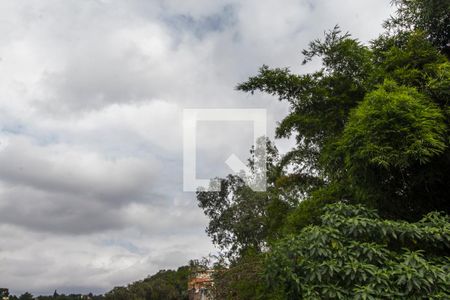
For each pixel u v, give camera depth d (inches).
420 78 275.4
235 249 721.0
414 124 230.4
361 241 218.5
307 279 202.4
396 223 214.4
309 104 336.8
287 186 513.0
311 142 405.7
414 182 253.3
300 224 339.3
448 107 252.7
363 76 321.1
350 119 274.1
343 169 294.2
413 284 177.3
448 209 266.2
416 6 338.6
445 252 226.2
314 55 349.4
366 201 268.8
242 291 385.4
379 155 232.7
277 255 226.4
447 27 326.6
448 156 245.1
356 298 176.9
